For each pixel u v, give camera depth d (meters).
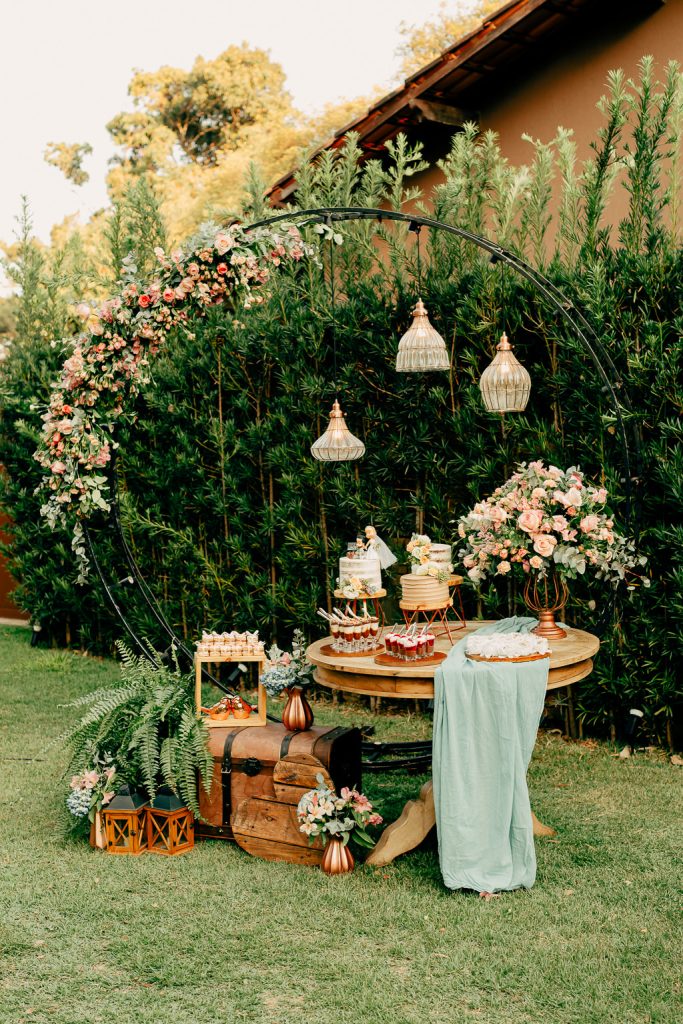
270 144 24.28
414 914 3.49
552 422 5.72
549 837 4.21
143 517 7.65
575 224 5.76
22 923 3.46
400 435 6.05
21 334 9.45
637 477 4.99
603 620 4.93
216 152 28.81
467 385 5.79
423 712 6.40
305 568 6.60
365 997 2.94
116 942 3.32
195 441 7.23
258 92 29.42
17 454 8.81
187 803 4.09
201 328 7.05
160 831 4.10
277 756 4.02
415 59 22.52
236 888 3.75
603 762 5.23
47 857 4.08
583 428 5.43
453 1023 2.79
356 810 3.94
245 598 6.90
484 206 6.95
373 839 4.22
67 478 5.09
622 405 5.16
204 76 28.97
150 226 8.60
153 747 4.15
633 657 5.32
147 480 7.53
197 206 21.75
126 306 4.98
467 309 5.68
